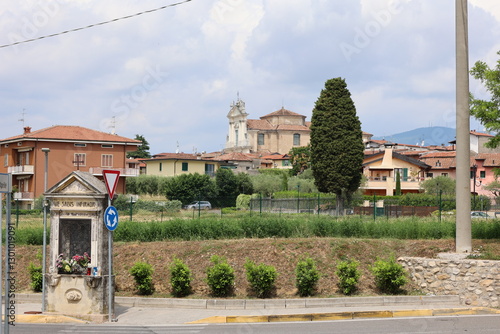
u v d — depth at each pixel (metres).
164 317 15.84
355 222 24.77
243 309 16.92
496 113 22.17
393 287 18.39
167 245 22.38
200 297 18.09
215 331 13.81
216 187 84.19
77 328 14.27
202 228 24.61
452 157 84.81
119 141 73.19
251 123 145.88
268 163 129.00
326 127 59.94
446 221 26.30
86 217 15.70
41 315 15.45
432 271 18.55
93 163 71.81
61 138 69.38
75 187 15.71
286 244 21.56
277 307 17.05
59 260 15.70
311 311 16.12
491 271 17.44
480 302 17.41
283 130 145.12
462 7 20.45
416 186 78.75
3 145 74.62
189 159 101.00
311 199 50.69
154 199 81.75
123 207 60.31
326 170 59.62
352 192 60.75
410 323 14.73
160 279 19.55
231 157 119.06
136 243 23.22
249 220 24.98
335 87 60.19
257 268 17.77
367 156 83.50
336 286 18.69
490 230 23.12
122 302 17.83
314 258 20.42
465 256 19.05
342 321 15.13
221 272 17.98
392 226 24.39
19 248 23.69
